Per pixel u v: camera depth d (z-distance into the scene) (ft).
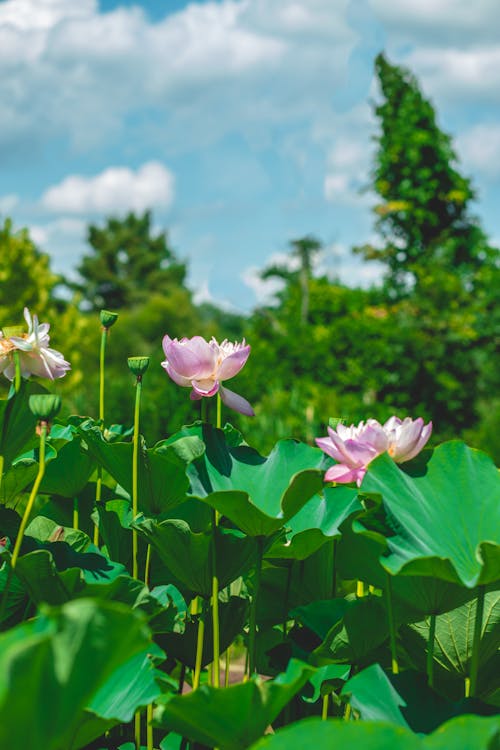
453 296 34.32
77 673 3.19
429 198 42.93
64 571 4.97
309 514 6.13
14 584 5.50
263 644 6.70
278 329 32.68
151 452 5.82
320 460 5.66
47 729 3.25
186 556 5.58
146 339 116.57
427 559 4.33
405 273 42.57
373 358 31.12
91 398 27.68
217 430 5.72
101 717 3.89
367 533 4.70
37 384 5.57
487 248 42.88
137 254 156.15
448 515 5.14
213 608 5.35
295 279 44.83
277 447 5.72
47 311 30.25
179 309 120.47
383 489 4.99
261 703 4.00
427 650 5.62
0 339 5.85
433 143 42.63
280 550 5.79
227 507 4.93
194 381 5.58
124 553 6.62
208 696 3.91
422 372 32.17
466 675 5.67
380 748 3.39
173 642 5.90
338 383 30.73
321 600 6.36
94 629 3.14
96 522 6.50
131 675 4.41
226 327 121.49
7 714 3.02
